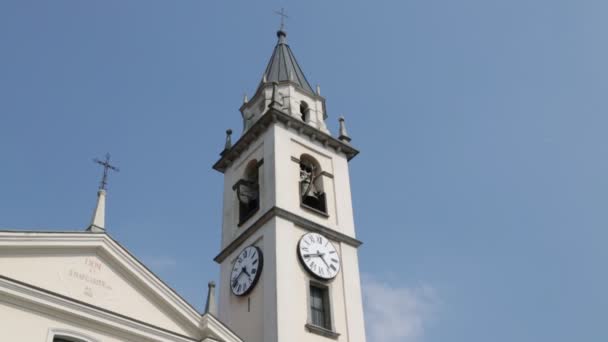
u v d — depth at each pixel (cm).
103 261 2272
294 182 3281
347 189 3497
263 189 3275
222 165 3681
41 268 2120
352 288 3119
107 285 2234
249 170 3525
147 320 2264
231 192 3541
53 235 2166
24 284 2033
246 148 3578
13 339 1959
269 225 3075
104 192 2500
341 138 3703
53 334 2034
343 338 2928
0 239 2055
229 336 2414
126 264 2289
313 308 2952
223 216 3497
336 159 3581
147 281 2306
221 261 3325
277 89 3672
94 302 2173
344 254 3212
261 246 3084
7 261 2069
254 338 2848
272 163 3278
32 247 2125
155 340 2236
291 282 2908
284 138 3400
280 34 4306
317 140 3559
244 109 3931
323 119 3831
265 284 2925
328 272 3064
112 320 2162
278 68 3984
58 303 2077
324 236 3188
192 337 2336
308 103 3806
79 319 2109
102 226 2398
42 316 2047
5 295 2000
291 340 2742
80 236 2225
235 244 3247
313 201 3381
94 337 2112
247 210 3378
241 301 3042
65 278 2155
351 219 3384
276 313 2772
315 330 2848
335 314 2975
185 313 2347
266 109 3722
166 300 2323
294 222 3109
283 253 2962
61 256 2183
